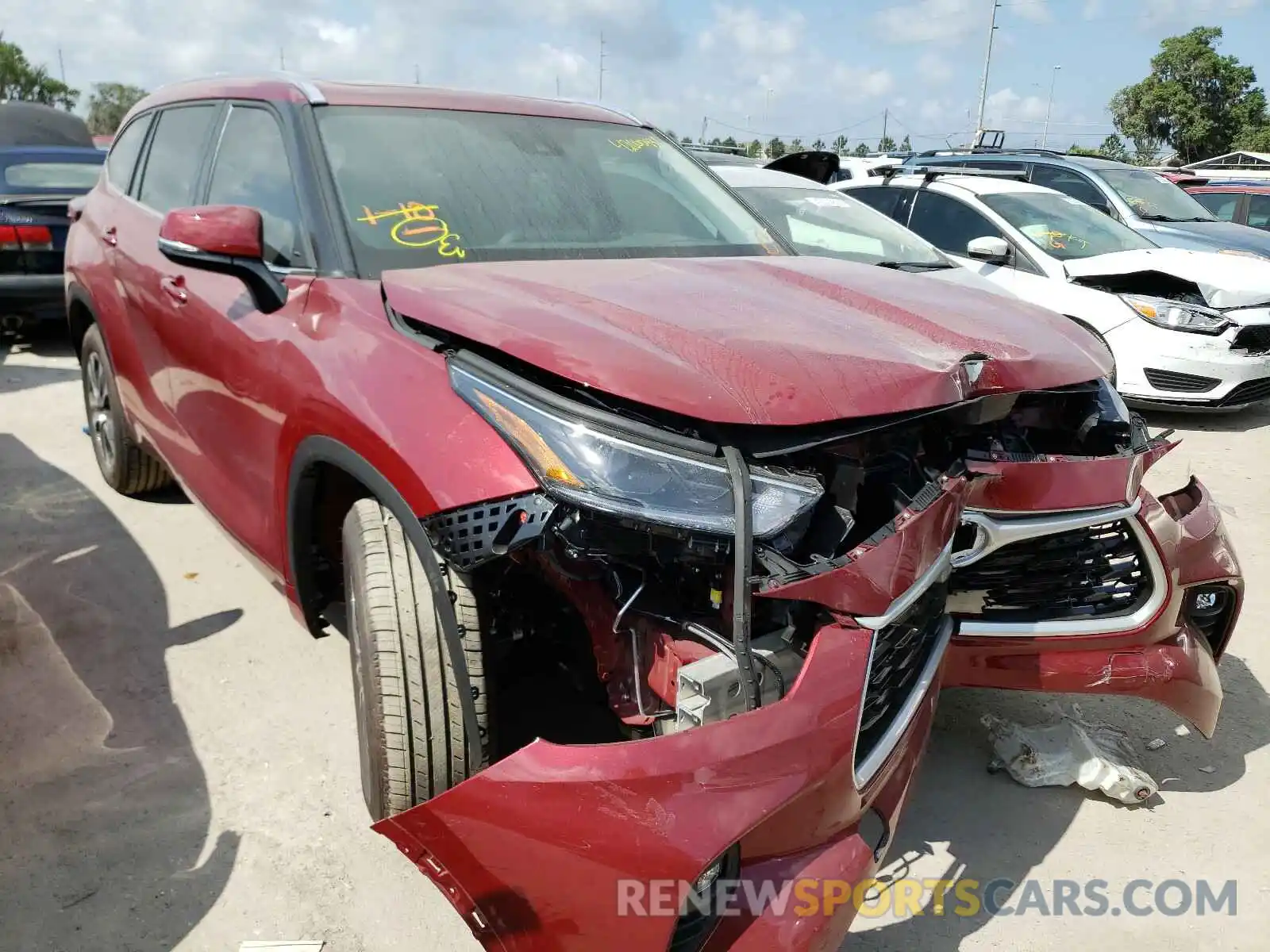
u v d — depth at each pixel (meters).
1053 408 2.83
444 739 1.99
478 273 2.41
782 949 1.74
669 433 1.80
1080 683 2.74
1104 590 2.75
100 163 8.52
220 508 3.00
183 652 3.27
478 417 1.89
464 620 1.92
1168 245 8.56
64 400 6.24
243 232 2.47
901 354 2.08
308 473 2.32
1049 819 2.74
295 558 2.48
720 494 1.75
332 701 3.04
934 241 7.94
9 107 9.88
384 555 2.04
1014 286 7.35
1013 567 2.69
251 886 2.31
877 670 1.92
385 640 1.98
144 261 3.41
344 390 2.15
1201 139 49.31
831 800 1.78
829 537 1.95
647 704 1.92
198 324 2.90
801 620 1.84
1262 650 3.68
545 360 1.88
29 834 2.43
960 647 2.70
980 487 2.45
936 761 2.97
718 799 1.63
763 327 2.12
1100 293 7.06
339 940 2.18
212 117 3.39
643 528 1.72
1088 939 2.31
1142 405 7.11
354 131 2.88
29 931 2.14
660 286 2.39
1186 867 2.57
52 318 7.25
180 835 2.46
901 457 2.18
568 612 2.20
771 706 1.70
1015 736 2.91
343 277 2.49
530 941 1.71
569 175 3.13
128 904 2.24
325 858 2.41
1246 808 2.81
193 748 2.79
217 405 2.84
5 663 3.16
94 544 4.03
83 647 3.27
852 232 6.32
